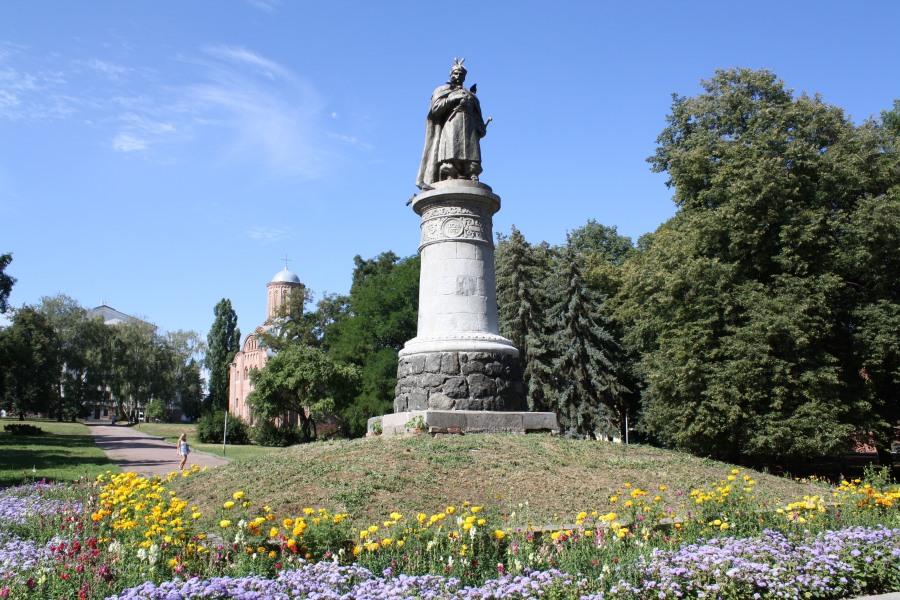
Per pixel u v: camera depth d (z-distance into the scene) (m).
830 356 24.55
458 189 17.30
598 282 45.94
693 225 28.17
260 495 10.75
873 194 26.81
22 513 11.59
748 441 25.34
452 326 16.81
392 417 15.99
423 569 7.54
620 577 7.22
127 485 11.52
